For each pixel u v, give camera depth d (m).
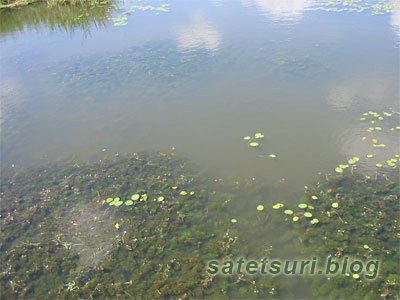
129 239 4.00
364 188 4.37
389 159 4.71
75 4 11.66
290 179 4.60
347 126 5.31
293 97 6.01
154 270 3.72
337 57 7.03
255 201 4.35
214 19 9.66
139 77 6.89
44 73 7.25
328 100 5.88
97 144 5.38
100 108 6.12
